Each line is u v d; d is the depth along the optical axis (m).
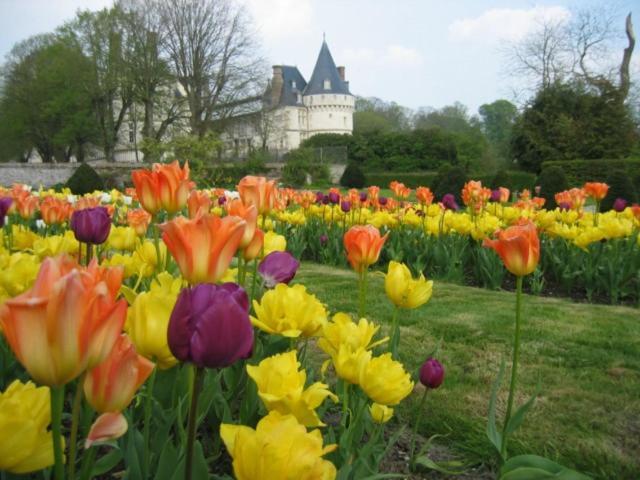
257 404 2.13
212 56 42.34
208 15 41.84
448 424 3.04
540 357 4.22
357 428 2.00
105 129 46.47
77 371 0.86
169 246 1.38
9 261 2.31
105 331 0.88
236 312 1.00
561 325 5.14
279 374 1.34
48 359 0.82
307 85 87.88
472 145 55.12
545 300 6.35
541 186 17.09
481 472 2.60
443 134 54.66
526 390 3.57
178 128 43.97
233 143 47.44
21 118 48.31
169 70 42.72
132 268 2.59
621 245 7.29
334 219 8.92
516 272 2.08
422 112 90.12
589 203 19.88
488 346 4.46
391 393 1.56
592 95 34.59
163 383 2.06
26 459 1.02
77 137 47.81
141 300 1.37
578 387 3.64
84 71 43.72
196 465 1.30
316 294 6.30
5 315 0.83
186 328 1.02
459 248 7.59
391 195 30.89
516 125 37.28
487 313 5.54
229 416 1.94
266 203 2.69
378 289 6.61
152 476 1.69
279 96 84.44
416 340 4.57
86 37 43.97
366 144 55.38
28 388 1.09
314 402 1.33
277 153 52.22
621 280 6.42
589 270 6.57
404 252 7.72
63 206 4.34
